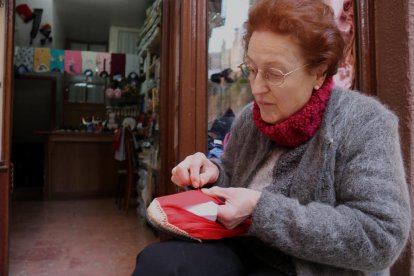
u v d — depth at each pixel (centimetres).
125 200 435
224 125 163
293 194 75
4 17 193
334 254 62
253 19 74
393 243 62
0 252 192
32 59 476
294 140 78
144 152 379
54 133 491
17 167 610
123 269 230
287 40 70
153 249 69
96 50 743
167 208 72
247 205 67
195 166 90
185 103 150
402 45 137
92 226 342
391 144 69
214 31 168
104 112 659
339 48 74
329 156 71
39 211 410
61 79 639
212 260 68
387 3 143
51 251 264
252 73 78
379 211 62
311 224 61
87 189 511
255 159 88
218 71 167
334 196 72
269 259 76
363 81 150
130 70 513
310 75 73
